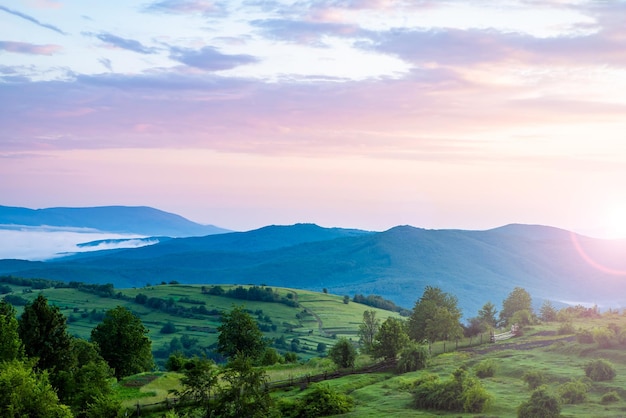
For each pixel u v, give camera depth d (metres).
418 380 59.44
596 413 42.12
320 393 53.44
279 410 52.47
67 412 44.69
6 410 42.09
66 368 72.19
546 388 44.06
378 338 81.12
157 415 55.12
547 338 84.75
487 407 46.25
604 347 65.88
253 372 48.78
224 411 47.91
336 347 80.56
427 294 103.44
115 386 69.06
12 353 60.16
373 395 57.66
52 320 72.44
